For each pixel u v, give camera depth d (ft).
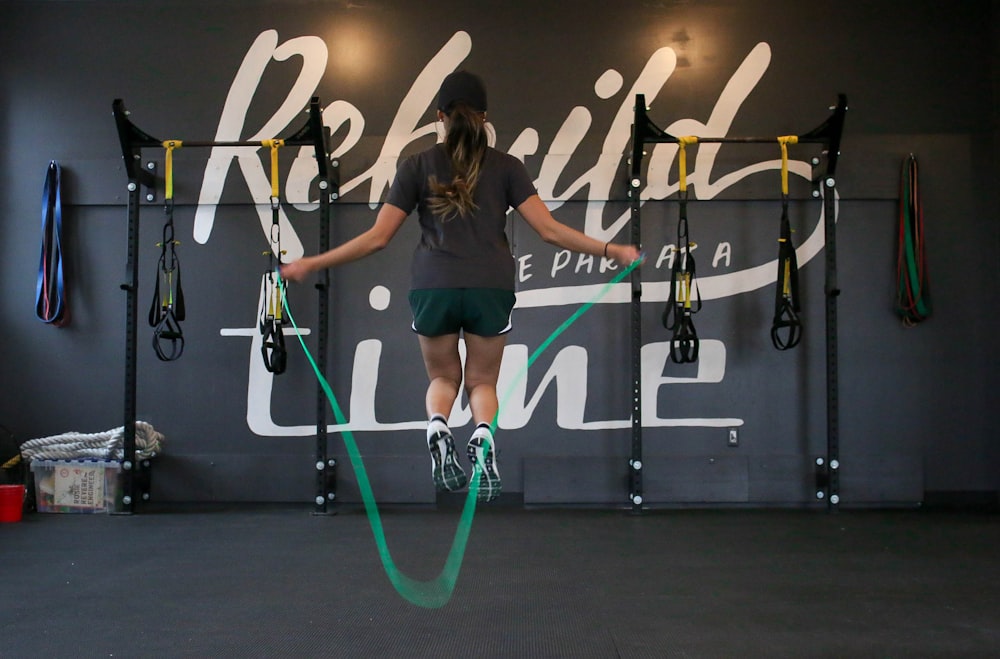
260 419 19.84
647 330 19.81
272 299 18.11
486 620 10.19
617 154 19.95
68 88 20.45
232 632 9.69
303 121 20.25
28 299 20.17
